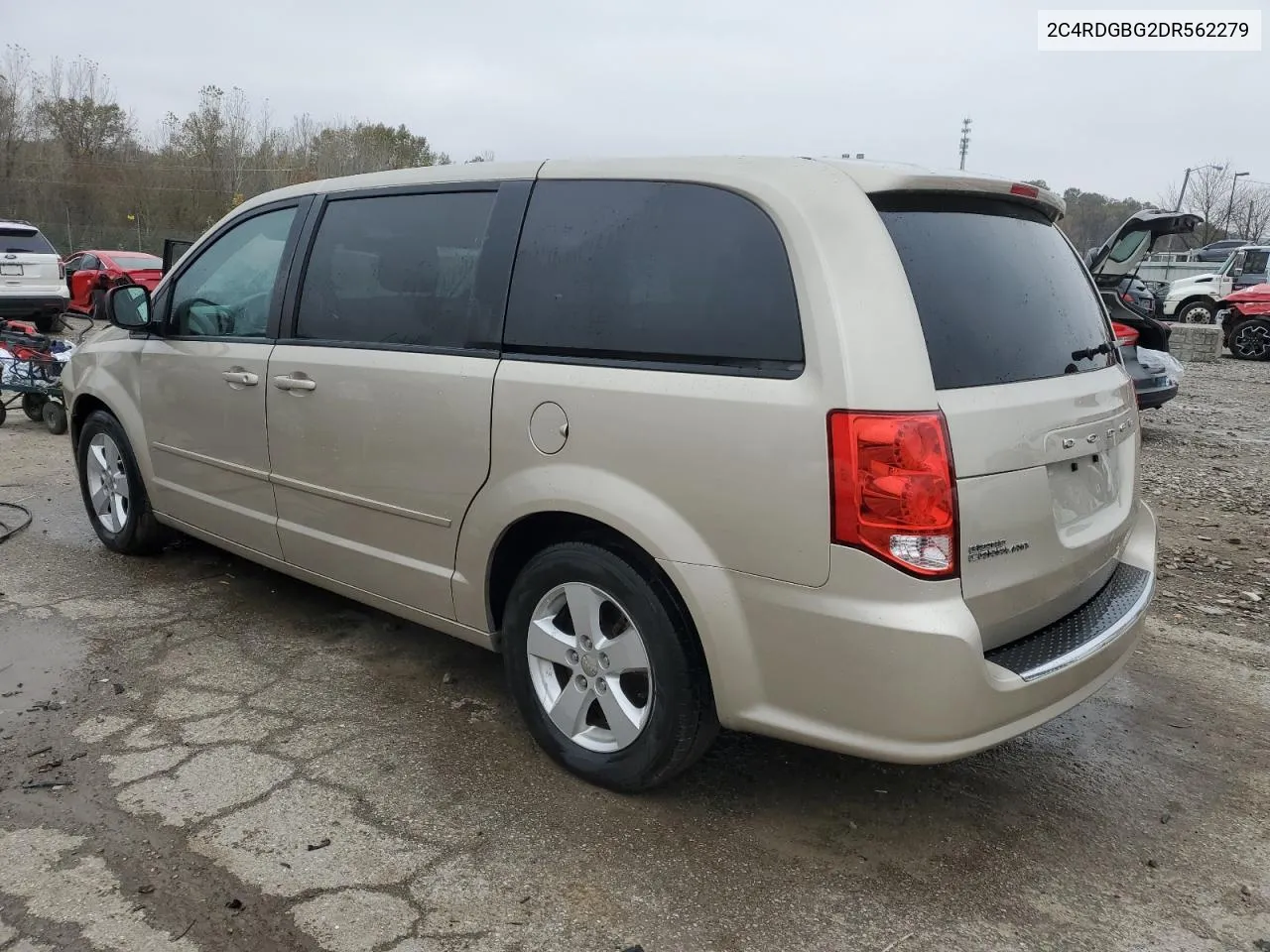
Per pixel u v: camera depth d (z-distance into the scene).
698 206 2.69
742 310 2.54
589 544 2.86
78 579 4.70
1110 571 3.10
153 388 4.43
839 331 2.35
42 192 40.19
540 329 2.94
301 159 45.53
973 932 2.42
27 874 2.52
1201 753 3.37
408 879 2.55
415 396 3.21
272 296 3.84
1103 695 3.80
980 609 2.42
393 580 3.47
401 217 3.43
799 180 2.55
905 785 3.09
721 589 2.54
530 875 2.58
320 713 3.44
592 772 2.96
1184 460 8.51
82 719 3.35
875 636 2.32
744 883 2.58
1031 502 2.51
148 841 2.67
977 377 2.47
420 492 3.26
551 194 3.03
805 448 2.36
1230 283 20.78
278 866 2.58
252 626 4.19
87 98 44.28
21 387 8.17
